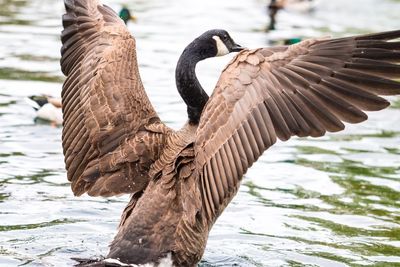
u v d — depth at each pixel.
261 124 9.70
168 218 10.80
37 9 33.44
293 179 17.41
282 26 33.06
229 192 10.22
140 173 11.27
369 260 13.41
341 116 9.53
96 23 12.16
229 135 9.91
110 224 14.39
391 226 15.02
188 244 10.79
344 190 16.83
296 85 9.70
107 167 11.34
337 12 36.25
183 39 29.44
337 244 14.08
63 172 17.11
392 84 9.38
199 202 10.60
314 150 19.42
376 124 21.61
